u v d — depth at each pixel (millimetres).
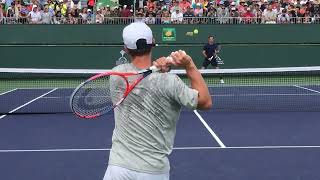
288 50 23484
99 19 23766
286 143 9109
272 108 14039
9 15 24188
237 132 10234
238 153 8273
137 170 3266
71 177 6844
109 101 3480
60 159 7914
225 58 23391
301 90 18781
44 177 6855
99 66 23156
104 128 10781
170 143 3373
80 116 3420
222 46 23375
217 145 8922
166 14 24219
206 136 9781
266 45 23422
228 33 23312
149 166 3277
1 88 20109
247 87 20047
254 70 16266
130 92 3309
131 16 24203
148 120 3285
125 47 3402
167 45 23281
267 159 7867
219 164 7535
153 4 26172
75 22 23859
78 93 3375
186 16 24328
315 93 17781
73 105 3375
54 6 24766
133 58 3395
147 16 23938
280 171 7148
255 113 13062
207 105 3254
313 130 10453
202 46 23359
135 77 3311
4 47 22797
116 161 3318
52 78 23156
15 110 13781
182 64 3262
